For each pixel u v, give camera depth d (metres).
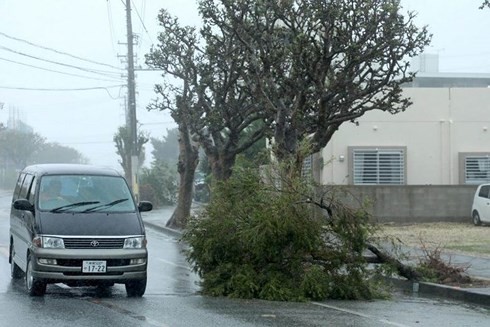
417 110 37.72
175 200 57.66
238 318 11.68
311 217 14.83
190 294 14.67
